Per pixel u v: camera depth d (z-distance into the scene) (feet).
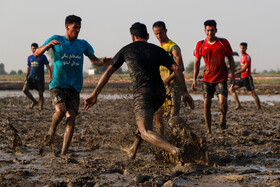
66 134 25.63
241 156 25.20
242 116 52.44
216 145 29.53
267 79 209.97
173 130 23.16
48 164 22.70
